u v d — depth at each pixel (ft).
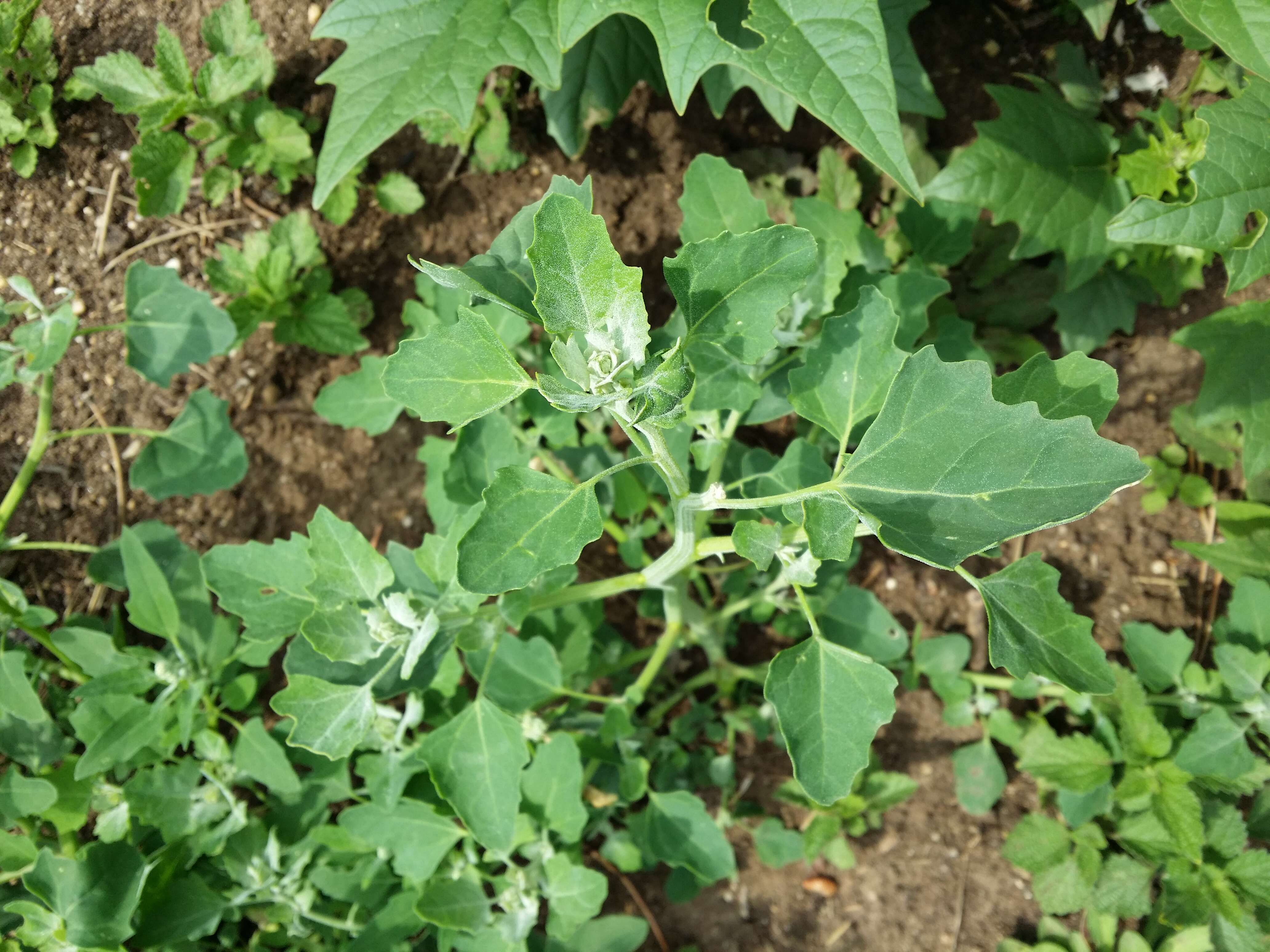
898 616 1.33
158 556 1.16
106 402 1.27
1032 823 1.20
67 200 1.26
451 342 0.66
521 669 1.04
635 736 1.19
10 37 1.17
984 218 1.28
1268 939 1.10
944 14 1.31
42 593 1.26
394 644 0.85
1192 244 0.97
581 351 0.68
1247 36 0.87
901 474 0.68
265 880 1.07
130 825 1.12
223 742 1.07
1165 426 1.30
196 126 1.19
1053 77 1.30
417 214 1.30
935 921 1.26
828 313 0.95
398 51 0.96
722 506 0.74
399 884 1.10
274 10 1.27
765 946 1.26
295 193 1.29
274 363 1.30
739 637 1.33
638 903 1.27
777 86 0.83
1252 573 1.19
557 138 1.20
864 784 1.25
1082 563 1.31
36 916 0.97
